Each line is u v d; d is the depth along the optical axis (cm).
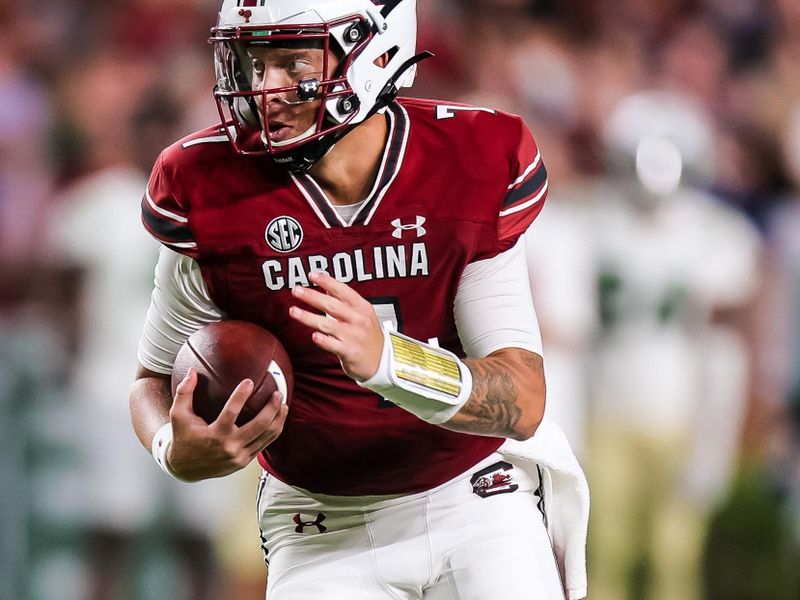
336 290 930
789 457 2242
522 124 1054
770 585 1927
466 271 1039
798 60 3422
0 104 2423
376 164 1023
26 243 2233
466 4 2962
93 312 1933
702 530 2023
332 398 1041
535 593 1041
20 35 2736
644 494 2084
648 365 2081
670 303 2106
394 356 956
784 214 2456
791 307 2323
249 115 1011
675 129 2155
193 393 979
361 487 1067
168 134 2045
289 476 1084
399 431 1048
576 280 2000
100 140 2044
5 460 1925
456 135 1033
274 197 1016
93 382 1930
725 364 2147
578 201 2180
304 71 994
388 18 1021
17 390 1941
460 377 988
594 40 3130
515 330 1038
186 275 1045
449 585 1068
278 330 1034
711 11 3459
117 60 2727
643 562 2081
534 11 3072
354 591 1076
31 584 1922
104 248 1930
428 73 2606
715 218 2172
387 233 1016
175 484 1955
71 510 1938
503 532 1063
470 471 1080
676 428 2089
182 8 2919
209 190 1020
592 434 2078
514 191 1039
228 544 1969
